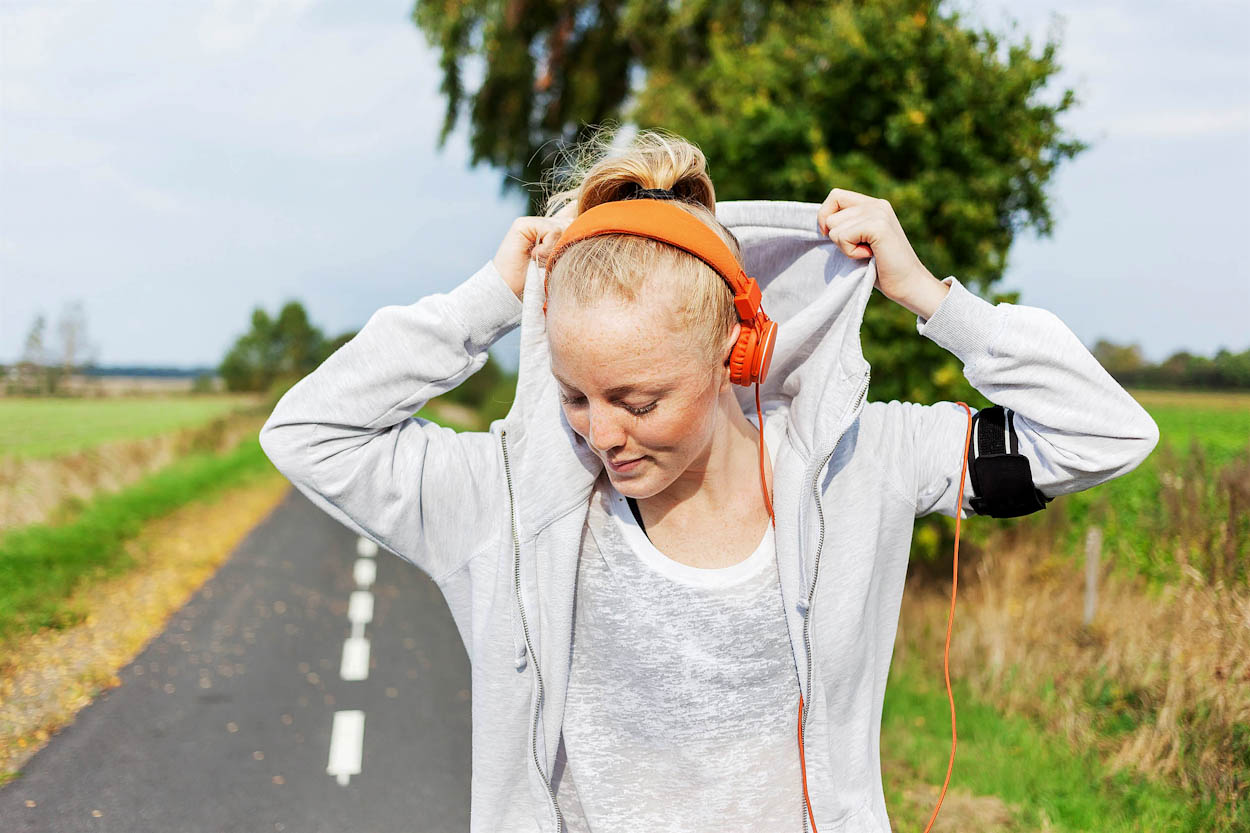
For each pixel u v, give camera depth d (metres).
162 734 4.87
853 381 1.13
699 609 1.13
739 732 1.16
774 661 1.15
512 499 1.17
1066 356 1.19
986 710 4.44
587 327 0.95
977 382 1.24
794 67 6.67
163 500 12.72
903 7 6.21
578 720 1.19
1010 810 3.57
